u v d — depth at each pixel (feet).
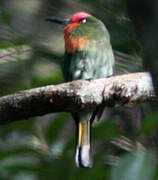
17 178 25.79
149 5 11.88
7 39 32.60
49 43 36.11
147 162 20.31
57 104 20.65
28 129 28.91
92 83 20.95
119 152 29.45
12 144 27.68
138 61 33.17
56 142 25.99
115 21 34.45
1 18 33.45
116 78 21.27
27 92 20.43
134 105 30.71
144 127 22.06
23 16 39.04
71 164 24.26
